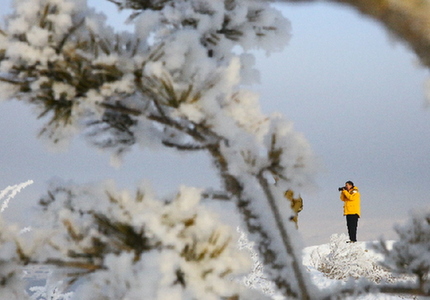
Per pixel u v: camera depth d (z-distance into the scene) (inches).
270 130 178.9
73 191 183.5
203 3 230.5
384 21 74.1
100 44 189.5
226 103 199.5
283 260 189.2
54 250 157.4
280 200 187.8
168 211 151.6
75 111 190.5
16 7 189.6
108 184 158.1
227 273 146.0
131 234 148.2
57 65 182.2
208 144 191.9
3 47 183.0
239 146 178.1
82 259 153.0
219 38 235.8
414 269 196.1
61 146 199.3
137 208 150.8
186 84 185.8
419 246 203.8
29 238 158.6
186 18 225.3
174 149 222.2
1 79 184.9
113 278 137.2
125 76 183.3
